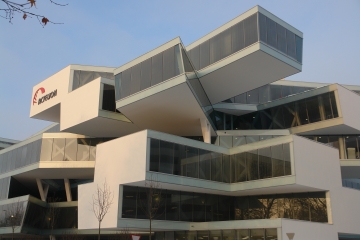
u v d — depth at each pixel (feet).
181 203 94.84
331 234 87.20
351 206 96.43
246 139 118.11
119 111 106.42
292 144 85.87
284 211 95.55
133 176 84.89
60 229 137.18
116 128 117.08
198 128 114.83
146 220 87.97
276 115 126.31
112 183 89.04
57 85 125.18
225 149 102.37
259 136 118.21
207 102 111.04
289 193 95.91
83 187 96.99
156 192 90.17
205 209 99.19
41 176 140.26
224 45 96.63
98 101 107.04
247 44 90.63
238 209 104.37
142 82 95.25
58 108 127.34
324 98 115.14
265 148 92.73
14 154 143.43
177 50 88.89
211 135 119.44
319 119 115.44
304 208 92.43
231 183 99.66
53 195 156.76
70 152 126.52
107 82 110.42
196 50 104.99
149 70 94.43
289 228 77.20
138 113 103.09
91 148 125.80
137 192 88.99
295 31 99.55
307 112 118.52
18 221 126.31
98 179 93.30
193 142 94.94
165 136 88.63
